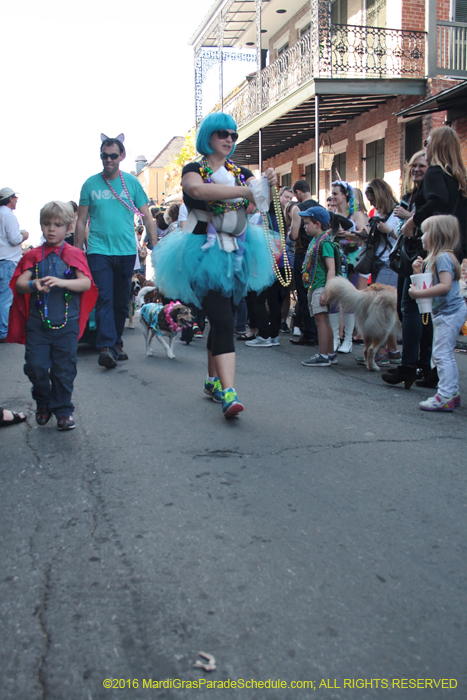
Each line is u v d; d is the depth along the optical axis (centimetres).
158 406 486
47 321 411
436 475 337
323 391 544
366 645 199
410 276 488
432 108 1117
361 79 1288
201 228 437
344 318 765
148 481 330
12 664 191
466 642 202
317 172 1296
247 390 548
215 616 213
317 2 1334
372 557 251
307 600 222
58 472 346
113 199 654
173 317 693
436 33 1299
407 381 549
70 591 228
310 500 304
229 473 339
